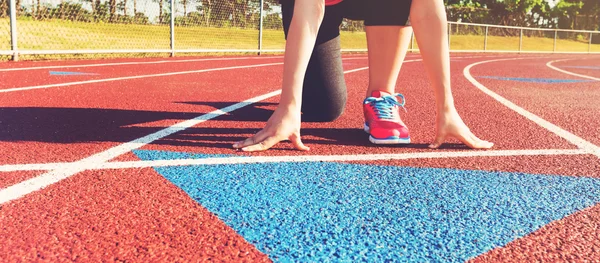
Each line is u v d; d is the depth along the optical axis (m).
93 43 10.45
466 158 2.24
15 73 5.81
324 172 1.95
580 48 27.52
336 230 1.40
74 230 1.37
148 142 2.39
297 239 1.34
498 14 31.09
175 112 3.30
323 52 2.94
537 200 1.70
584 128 3.11
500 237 1.39
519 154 2.34
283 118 2.25
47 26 10.38
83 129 2.66
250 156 2.16
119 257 1.22
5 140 2.38
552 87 5.94
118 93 4.20
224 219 1.46
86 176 1.84
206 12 12.26
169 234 1.35
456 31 22.28
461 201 1.66
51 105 3.45
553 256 1.28
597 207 1.65
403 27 2.67
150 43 11.47
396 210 1.56
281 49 12.94
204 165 2.01
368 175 1.93
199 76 6.04
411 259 1.24
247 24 13.23
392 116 2.54
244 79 5.83
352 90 5.00
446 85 2.36
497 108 3.96
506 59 15.12
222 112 3.36
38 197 1.62
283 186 1.77
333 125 2.99
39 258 1.20
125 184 1.76
